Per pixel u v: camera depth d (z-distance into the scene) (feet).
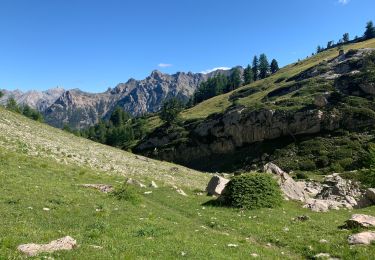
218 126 509.76
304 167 355.56
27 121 295.07
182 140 558.56
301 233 81.97
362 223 84.58
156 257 53.11
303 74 635.25
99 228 67.46
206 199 139.44
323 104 424.05
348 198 149.79
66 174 141.49
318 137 400.88
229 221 97.40
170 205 121.60
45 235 57.11
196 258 55.47
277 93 572.51
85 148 248.93
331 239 74.59
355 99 421.59
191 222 94.38
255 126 458.91
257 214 107.04
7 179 103.40
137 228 70.49
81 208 86.58
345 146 363.35
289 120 429.79
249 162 426.92
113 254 51.13
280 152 403.13
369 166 218.18
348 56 596.70
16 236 54.24
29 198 86.63
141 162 263.08
